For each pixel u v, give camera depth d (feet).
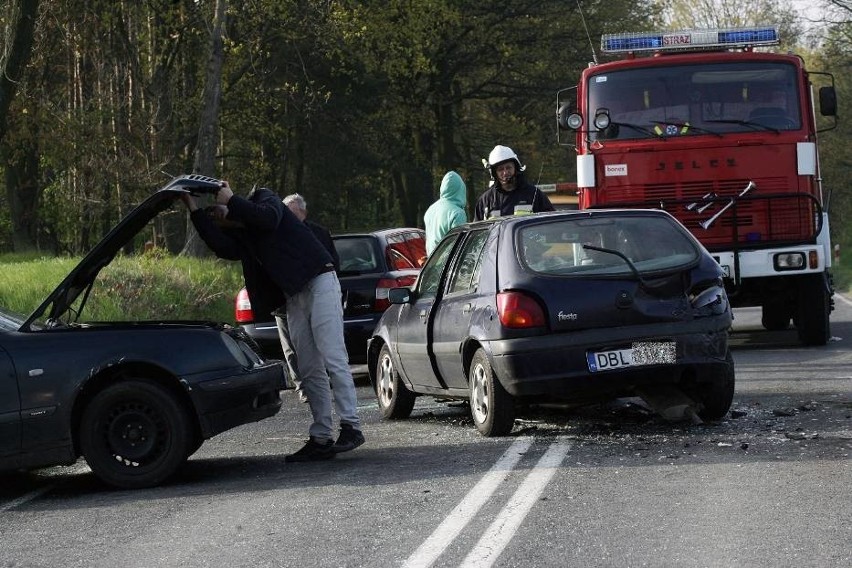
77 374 64.90
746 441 67.41
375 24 333.83
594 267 73.10
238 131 360.69
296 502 57.26
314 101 355.97
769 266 122.62
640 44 132.46
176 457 65.62
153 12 311.68
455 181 105.19
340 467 68.03
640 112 126.00
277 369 70.49
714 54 125.90
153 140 303.48
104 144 303.68
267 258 71.87
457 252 82.58
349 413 71.92
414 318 85.76
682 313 72.90
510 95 388.37
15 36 235.40
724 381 73.97
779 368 108.17
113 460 65.36
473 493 56.44
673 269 73.46
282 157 398.62
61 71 334.85
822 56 421.18
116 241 69.05
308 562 45.09
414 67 352.08
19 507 62.44
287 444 79.97
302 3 310.65
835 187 442.91
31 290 165.48
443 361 80.79
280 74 365.20
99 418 65.16
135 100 309.83
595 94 127.24
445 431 80.28
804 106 124.88
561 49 374.63
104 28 308.81
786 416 76.89
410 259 124.88
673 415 74.74
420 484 59.98
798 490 53.78
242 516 54.65
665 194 124.98
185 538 50.67
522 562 43.50
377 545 47.21
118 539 51.60
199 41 320.91
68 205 325.83
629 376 71.92
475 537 47.70
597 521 49.57
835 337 140.87
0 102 235.61
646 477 58.49
